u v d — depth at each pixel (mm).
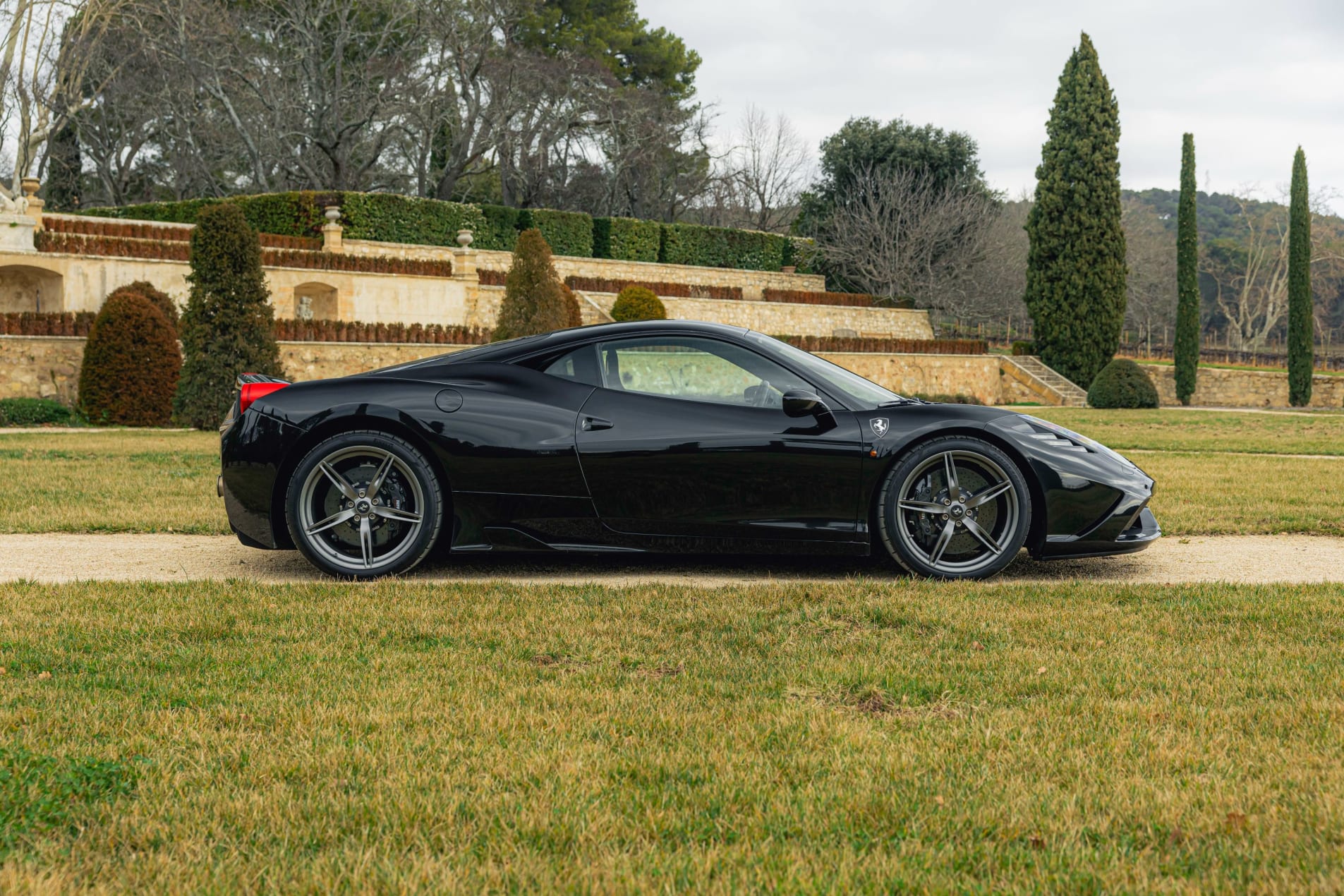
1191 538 6195
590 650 3492
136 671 3209
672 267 40500
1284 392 40188
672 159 48188
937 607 4090
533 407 4805
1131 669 3236
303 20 35906
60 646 3484
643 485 4730
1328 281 82875
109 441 13461
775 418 4793
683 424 4766
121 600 4188
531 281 23484
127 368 17906
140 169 45000
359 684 3074
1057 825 2107
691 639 3650
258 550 5613
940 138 46438
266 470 4793
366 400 4797
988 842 2035
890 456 4727
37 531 6105
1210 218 98500
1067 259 38469
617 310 30234
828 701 2977
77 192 43250
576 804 2205
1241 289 81500
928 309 44562
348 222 31062
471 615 3982
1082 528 4809
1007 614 3992
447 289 27844
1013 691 3029
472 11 38938
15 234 21750
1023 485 4766
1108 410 29172
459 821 2133
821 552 4805
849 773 2387
